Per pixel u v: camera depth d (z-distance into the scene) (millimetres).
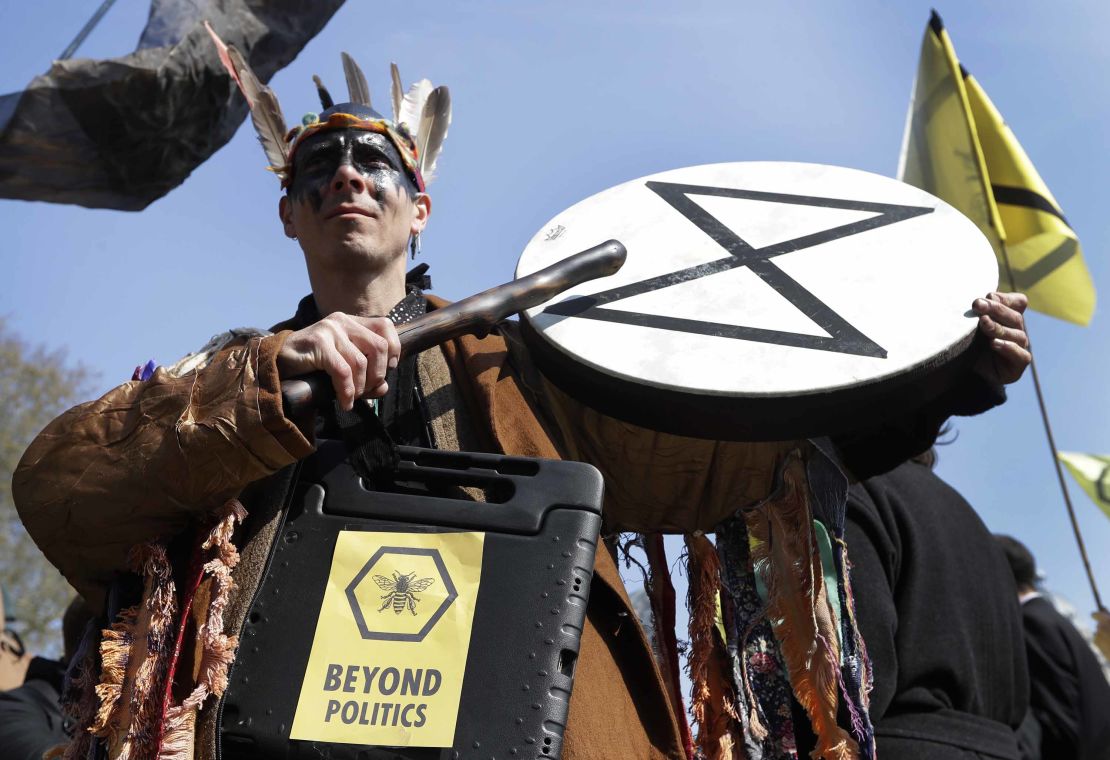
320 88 2320
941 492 2523
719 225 2154
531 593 1670
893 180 2227
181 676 1699
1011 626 2459
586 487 1742
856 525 2328
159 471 1710
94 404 1810
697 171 2303
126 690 1684
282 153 2252
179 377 1778
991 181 4000
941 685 2307
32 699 2805
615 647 1836
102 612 1875
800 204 2191
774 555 2141
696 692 2088
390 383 1989
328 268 2133
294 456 1708
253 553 1743
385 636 1663
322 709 1626
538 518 1720
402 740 1594
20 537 12258
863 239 2104
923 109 4023
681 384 1845
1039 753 2924
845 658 2098
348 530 1747
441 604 1673
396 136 2213
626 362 1888
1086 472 4238
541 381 2094
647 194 2246
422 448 1810
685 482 2135
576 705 1736
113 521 1746
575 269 1944
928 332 1919
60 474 1766
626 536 2211
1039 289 3920
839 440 2205
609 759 1726
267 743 1621
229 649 1661
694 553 2176
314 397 1716
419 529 1735
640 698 1830
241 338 2025
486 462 1799
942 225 2115
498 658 1632
